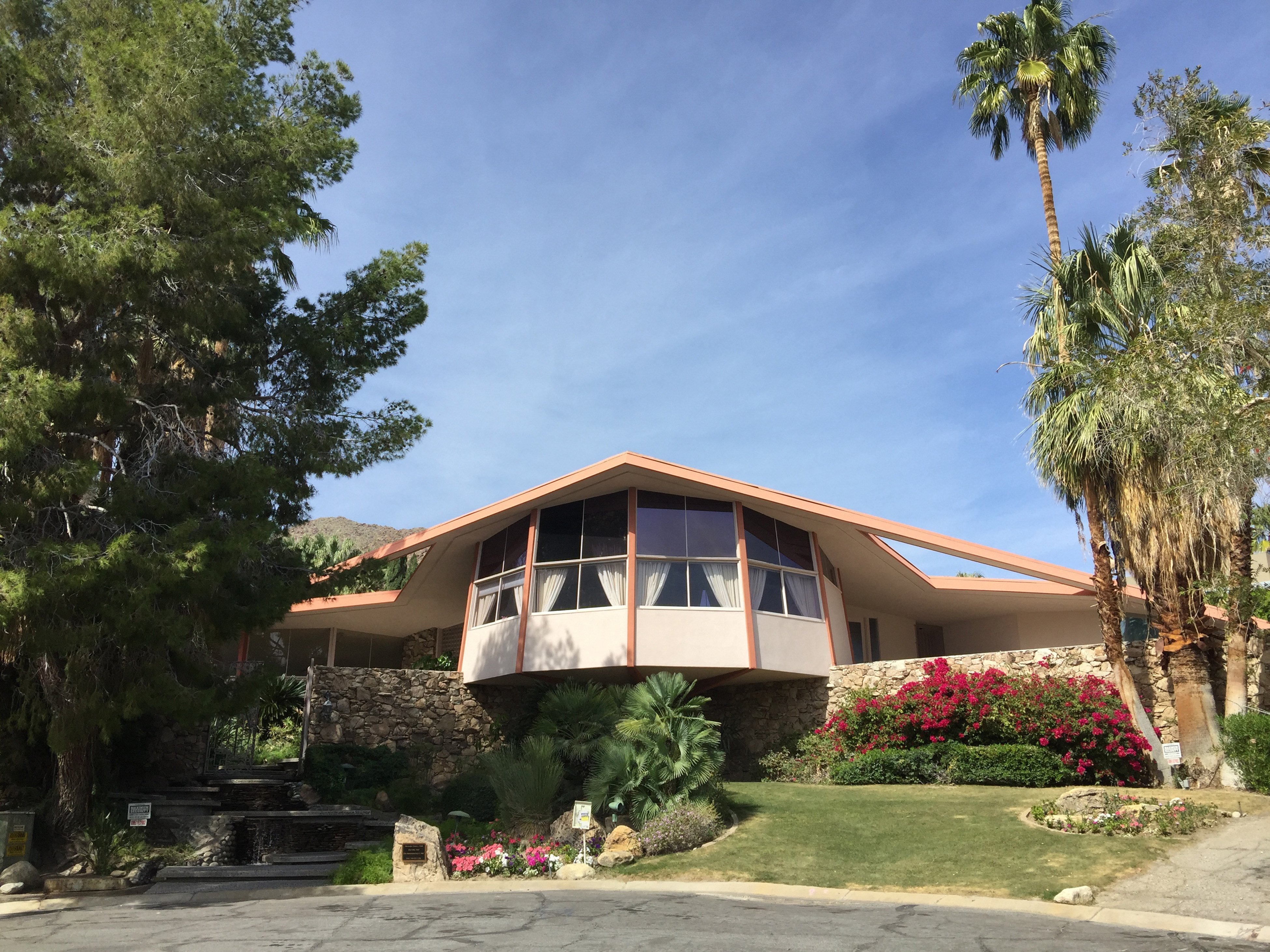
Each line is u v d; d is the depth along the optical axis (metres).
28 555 10.63
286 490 13.36
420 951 7.01
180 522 12.26
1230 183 11.36
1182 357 11.24
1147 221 11.83
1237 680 14.86
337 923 8.40
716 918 8.34
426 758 19.59
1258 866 9.61
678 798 13.09
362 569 16.25
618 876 11.12
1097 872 9.83
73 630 11.01
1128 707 15.45
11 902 10.62
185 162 12.29
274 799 17.09
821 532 21.00
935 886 9.89
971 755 15.75
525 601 19.42
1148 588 15.62
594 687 17.11
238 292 15.15
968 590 22.80
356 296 16.52
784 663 18.97
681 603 18.69
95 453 13.64
